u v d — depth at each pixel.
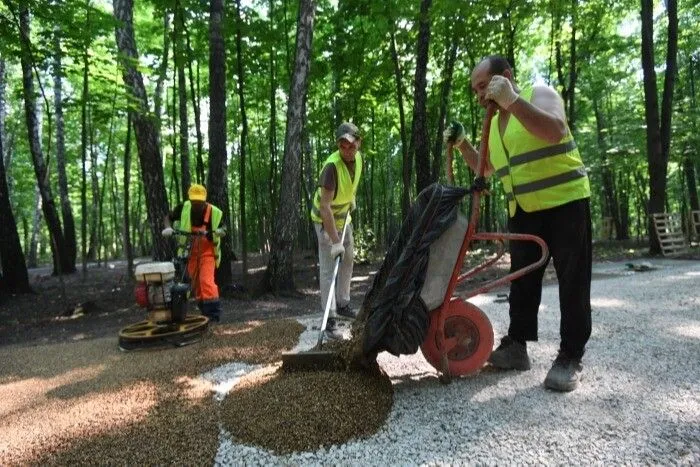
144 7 12.91
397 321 2.47
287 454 2.04
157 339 4.10
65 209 15.50
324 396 2.41
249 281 10.29
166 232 4.93
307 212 19.48
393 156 25.81
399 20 9.62
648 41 13.00
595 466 1.81
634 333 3.69
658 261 10.70
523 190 2.76
